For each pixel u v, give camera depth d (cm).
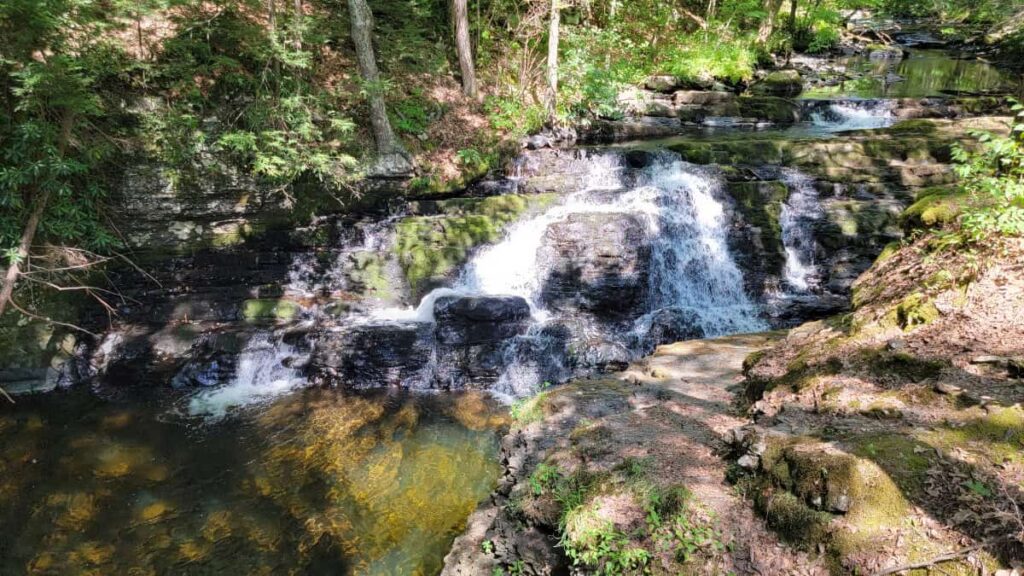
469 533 502
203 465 669
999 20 2239
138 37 863
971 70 2016
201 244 952
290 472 654
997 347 410
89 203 838
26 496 616
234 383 862
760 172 1110
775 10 2070
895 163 1106
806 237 1016
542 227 1017
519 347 867
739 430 443
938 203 575
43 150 753
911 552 303
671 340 910
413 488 620
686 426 515
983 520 300
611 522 402
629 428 520
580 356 852
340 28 1179
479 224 1017
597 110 1373
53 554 536
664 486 418
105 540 554
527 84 1335
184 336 891
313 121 998
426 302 953
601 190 1071
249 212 970
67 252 832
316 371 862
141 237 916
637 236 969
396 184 1065
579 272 959
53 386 849
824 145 1143
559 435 555
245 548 540
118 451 698
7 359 828
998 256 472
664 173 1103
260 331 897
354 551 532
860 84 1825
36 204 775
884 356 452
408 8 1272
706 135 1395
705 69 1639
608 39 1515
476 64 1373
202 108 916
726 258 1008
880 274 577
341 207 1030
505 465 574
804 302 953
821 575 321
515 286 977
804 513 345
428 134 1154
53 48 714
